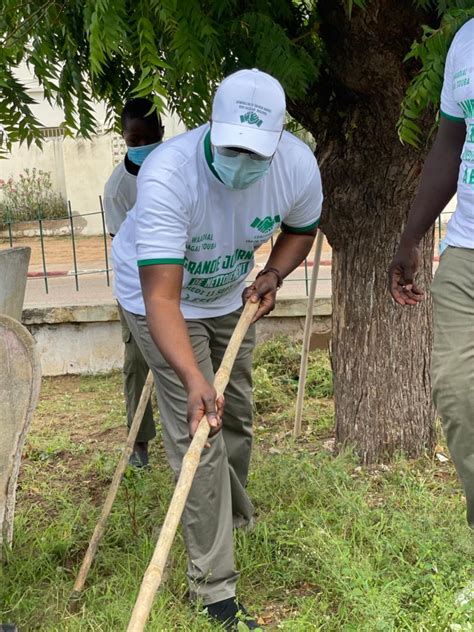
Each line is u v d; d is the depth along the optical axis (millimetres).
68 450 5117
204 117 3102
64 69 3494
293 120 4430
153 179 2654
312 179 2924
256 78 2498
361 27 3434
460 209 2670
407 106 2969
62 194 15945
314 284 4750
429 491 4023
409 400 4379
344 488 3920
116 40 2557
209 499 3000
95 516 3906
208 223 2783
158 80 2594
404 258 3102
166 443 3143
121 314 4352
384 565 3240
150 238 2637
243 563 3367
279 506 3775
